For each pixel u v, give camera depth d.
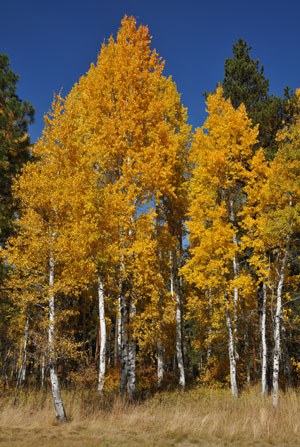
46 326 10.78
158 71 13.42
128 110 12.47
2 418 9.40
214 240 12.63
